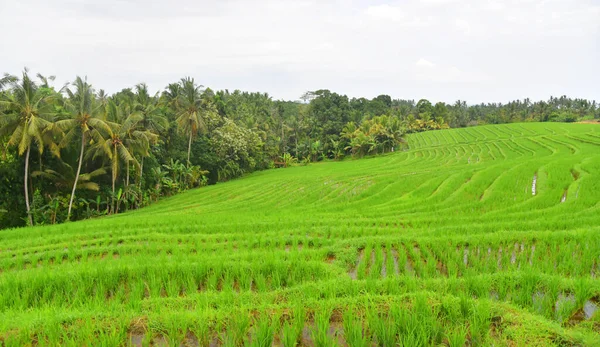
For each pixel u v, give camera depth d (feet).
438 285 29.71
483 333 22.12
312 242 48.62
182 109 171.22
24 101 89.25
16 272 38.81
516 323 22.57
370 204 84.28
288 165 274.36
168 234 55.72
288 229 57.72
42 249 51.55
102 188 123.75
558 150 179.63
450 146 262.67
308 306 25.94
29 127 86.53
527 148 205.05
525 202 67.36
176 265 36.65
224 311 25.09
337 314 25.27
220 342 22.80
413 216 65.05
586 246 38.06
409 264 39.32
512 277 29.73
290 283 33.96
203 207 108.37
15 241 57.41
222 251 45.27
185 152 179.32
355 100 377.71
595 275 33.37
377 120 288.92
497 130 325.21
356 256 41.65
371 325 22.53
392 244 44.86
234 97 298.35
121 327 23.21
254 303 27.76
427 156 227.20
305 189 122.21
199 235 54.39
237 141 199.52
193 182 179.63
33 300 31.65
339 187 116.06
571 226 49.19
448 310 24.11
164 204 131.44
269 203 103.40
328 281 31.30
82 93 98.22
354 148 278.46
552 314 25.34
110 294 33.99
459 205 70.59
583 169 94.84
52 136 97.81
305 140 305.94
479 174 104.06
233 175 211.20
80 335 22.53
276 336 23.21
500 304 24.90
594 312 24.62
